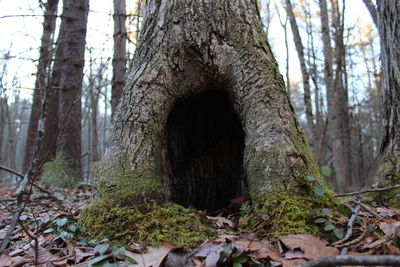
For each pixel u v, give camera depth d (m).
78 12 6.38
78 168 6.13
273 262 1.43
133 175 2.03
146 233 1.75
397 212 2.21
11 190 5.00
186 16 2.45
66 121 6.05
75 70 6.25
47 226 2.24
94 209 1.95
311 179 1.87
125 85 2.41
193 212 2.01
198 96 2.76
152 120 2.24
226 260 1.41
